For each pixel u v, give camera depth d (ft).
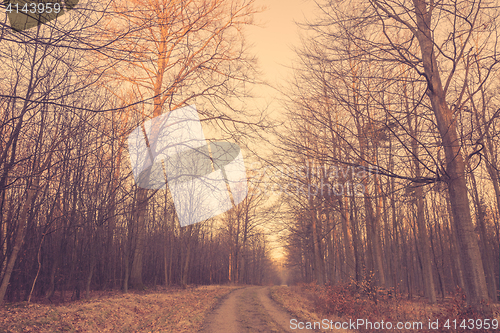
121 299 40.75
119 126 39.83
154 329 29.89
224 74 51.24
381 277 44.60
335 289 46.24
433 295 54.49
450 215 82.84
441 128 24.14
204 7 36.50
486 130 23.27
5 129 26.50
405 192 28.94
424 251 56.95
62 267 45.62
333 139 27.81
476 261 21.85
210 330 30.12
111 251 61.62
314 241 82.64
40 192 37.42
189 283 126.00
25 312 28.12
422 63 26.32
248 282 191.11
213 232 156.56
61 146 33.04
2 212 36.42
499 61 22.36
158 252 108.88
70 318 28.17
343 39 25.09
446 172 23.21
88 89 27.43
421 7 25.85
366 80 25.95
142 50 17.17
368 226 47.24
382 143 25.91
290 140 29.60
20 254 39.42
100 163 40.27
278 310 44.32
